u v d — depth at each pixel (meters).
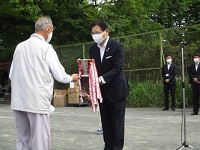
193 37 14.96
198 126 9.04
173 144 6.86
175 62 15.18
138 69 16.25
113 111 5.34
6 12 20.30
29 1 18.83
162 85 15.08
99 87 5.11
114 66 5.22
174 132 8.24
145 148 6.55
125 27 23.61
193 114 11.80
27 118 4.47
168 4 29.30
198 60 12.02
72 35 22.77
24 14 20.45
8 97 22.86
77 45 18.50
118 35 21.84
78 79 4.74
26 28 22.36
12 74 4.47
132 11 24.25
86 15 23.16
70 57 18.81
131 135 7.96
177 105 14.42
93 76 5.10
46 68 4.34
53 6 21.05
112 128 5.47
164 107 14.65
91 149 6.62
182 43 6.45
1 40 23.81
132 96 15.52
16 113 4.47
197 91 11.76
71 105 16.91
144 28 25.70
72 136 8.04
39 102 4.29
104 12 21.91
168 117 11.13
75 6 22.89
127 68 16.64
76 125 9.80
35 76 4.30
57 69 4.36
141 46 16.27
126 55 16.69
